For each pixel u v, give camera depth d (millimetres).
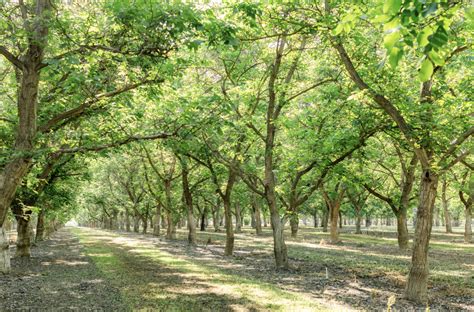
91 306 12133
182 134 15008
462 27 9828
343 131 17344
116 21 10195
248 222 111062
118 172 54875
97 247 33594
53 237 52062
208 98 16203
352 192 46562
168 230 45281
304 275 19016
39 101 15469
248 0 12312
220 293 14195
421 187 13758
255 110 23859
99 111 14547
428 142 12938
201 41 9602
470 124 13305
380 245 35812
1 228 17203
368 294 14648
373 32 16219
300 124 22938
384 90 13898
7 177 11648
